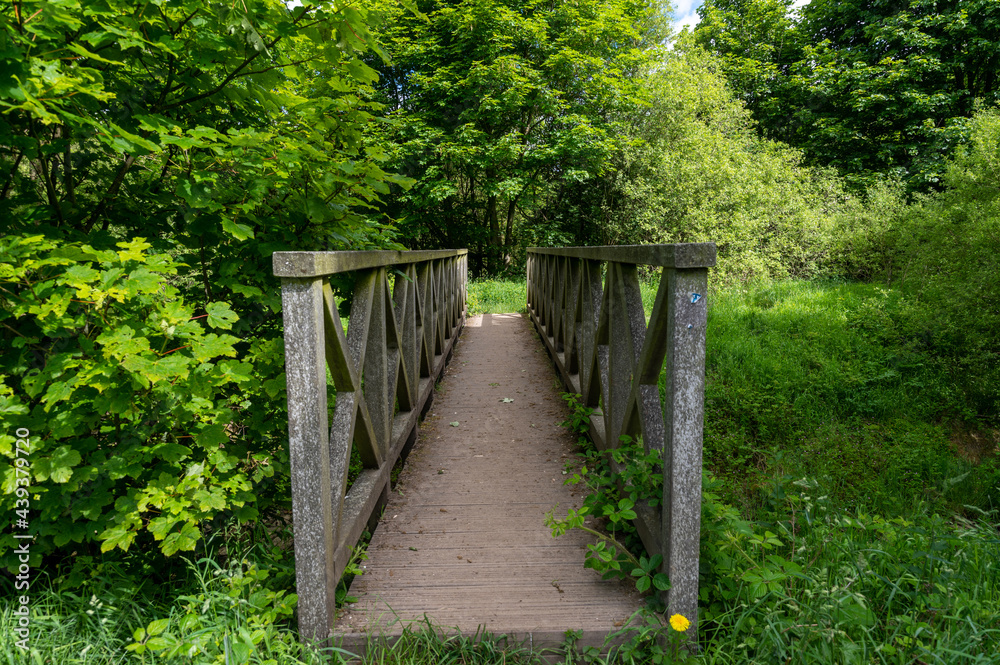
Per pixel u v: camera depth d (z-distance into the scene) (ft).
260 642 5.38
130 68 6.84
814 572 7.04
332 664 5.57
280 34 6.89
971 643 5.83
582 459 11.00
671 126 47.65
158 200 7.44
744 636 5.92
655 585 5.83
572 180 49.24
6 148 6.75
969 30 47.96
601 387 10.32
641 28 59.00
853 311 24.93
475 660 5.60
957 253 21.71
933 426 17.12
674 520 5.61
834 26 62.23
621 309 8.11
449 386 17.08
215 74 7.64
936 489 13.92
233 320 5.94
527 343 24.12
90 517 5.79
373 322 8.56
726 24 68.44
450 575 6.98
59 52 5.85
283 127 8.12
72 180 7.41
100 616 5.76
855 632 6.08
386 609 6.24
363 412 7.49
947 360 19.61
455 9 46.70
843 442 15.39
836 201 42.01
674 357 5.38
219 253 7.75
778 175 41.29
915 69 49.52
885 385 19.06
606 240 52.39
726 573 6.59
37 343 6.33
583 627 5.85
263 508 7.77
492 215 57.06
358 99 7.88
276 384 6.82
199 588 6.27
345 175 8.05
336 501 6.32
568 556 7.45
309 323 5.21
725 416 16.37
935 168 43.96
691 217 40.19
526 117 52.13
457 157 46.44
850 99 53.57
